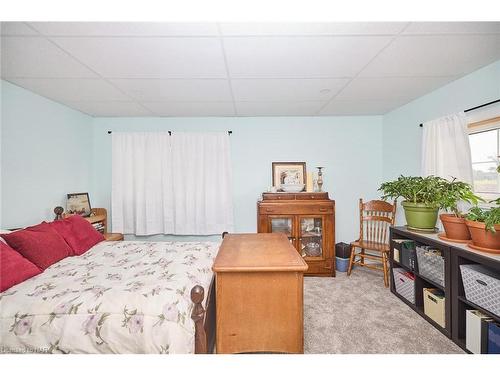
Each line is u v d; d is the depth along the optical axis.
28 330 1.02
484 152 1.96
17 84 2.11
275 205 2.82
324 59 1.72
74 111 2.86
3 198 2.02
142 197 3.21
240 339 1.23
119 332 1.02
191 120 3.25
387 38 1.46
